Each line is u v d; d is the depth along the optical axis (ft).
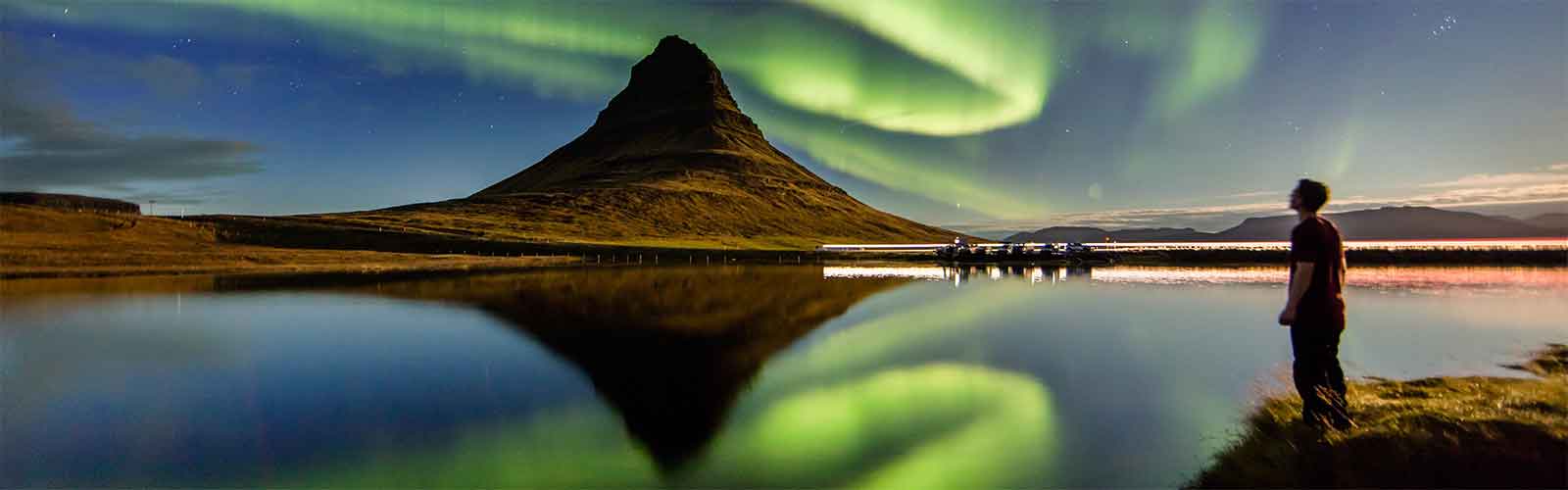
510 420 17.08
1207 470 13.12
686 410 18.06
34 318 39.24
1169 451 14.34
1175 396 18.89
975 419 16.94
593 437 15.72
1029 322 35.45
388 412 17.99
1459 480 11.89
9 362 25.05
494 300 50.55
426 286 66.18
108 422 17.13
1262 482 12.31
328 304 47.57
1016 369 22.95
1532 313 36.81
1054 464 13.73
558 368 23.67
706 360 25.12
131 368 23.89
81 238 171.83
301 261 123.75
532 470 13.67
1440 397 17.31
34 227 174.60
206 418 17.46
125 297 54.08
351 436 15.89
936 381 21.30
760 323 35.76
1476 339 27.89
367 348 27.94
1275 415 16.37
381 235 245.45
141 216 228.63
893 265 120.88
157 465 14.19
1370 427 14.61
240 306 46.39
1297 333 15.08
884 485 12.89
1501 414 15.15
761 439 15.56
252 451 14.99
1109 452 14.39
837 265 123.44
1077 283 65.51
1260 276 75.31
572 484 12.98
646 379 21.79
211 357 26.07
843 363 24.41
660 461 14.26
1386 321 33.53
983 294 53.62
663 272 95.61
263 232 238.89
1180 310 41.06
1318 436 14.42
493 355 26.21
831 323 35.53
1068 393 19.45
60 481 13.37
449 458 14.49
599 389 20.43
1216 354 25.66
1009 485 12.68
